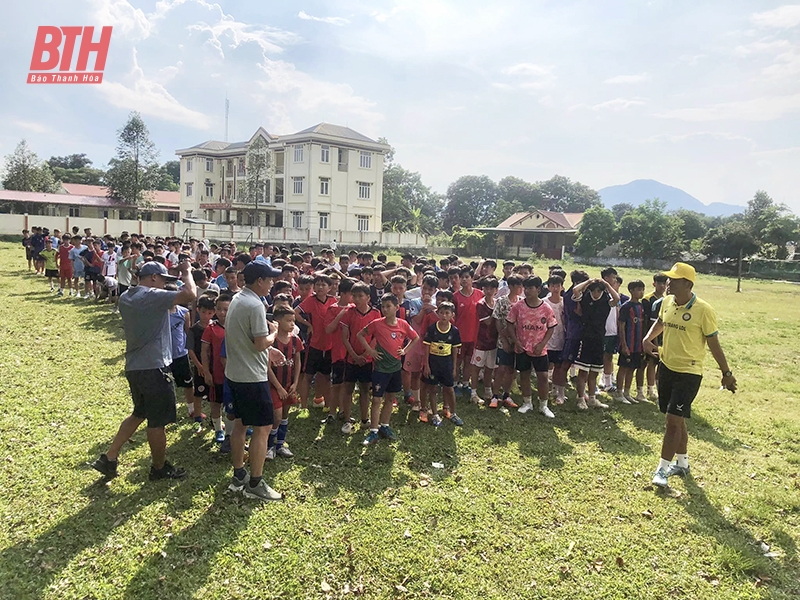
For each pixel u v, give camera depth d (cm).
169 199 6506
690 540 419
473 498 469
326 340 633
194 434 585
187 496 450
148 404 452
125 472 486
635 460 561
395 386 585
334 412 633
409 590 351
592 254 4978
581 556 393
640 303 757
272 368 511
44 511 420
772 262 4238
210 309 567
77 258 1427
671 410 501
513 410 713
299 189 4975
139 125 5047
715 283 3353
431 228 7294
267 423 443
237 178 5622
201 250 1068
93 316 1180
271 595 341
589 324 702
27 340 937
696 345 497
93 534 393
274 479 486
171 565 363
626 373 767
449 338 629
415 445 579
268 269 441
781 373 971
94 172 8056
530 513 447
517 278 704
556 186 8956
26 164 5419
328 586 350
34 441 540
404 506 450
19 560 360
